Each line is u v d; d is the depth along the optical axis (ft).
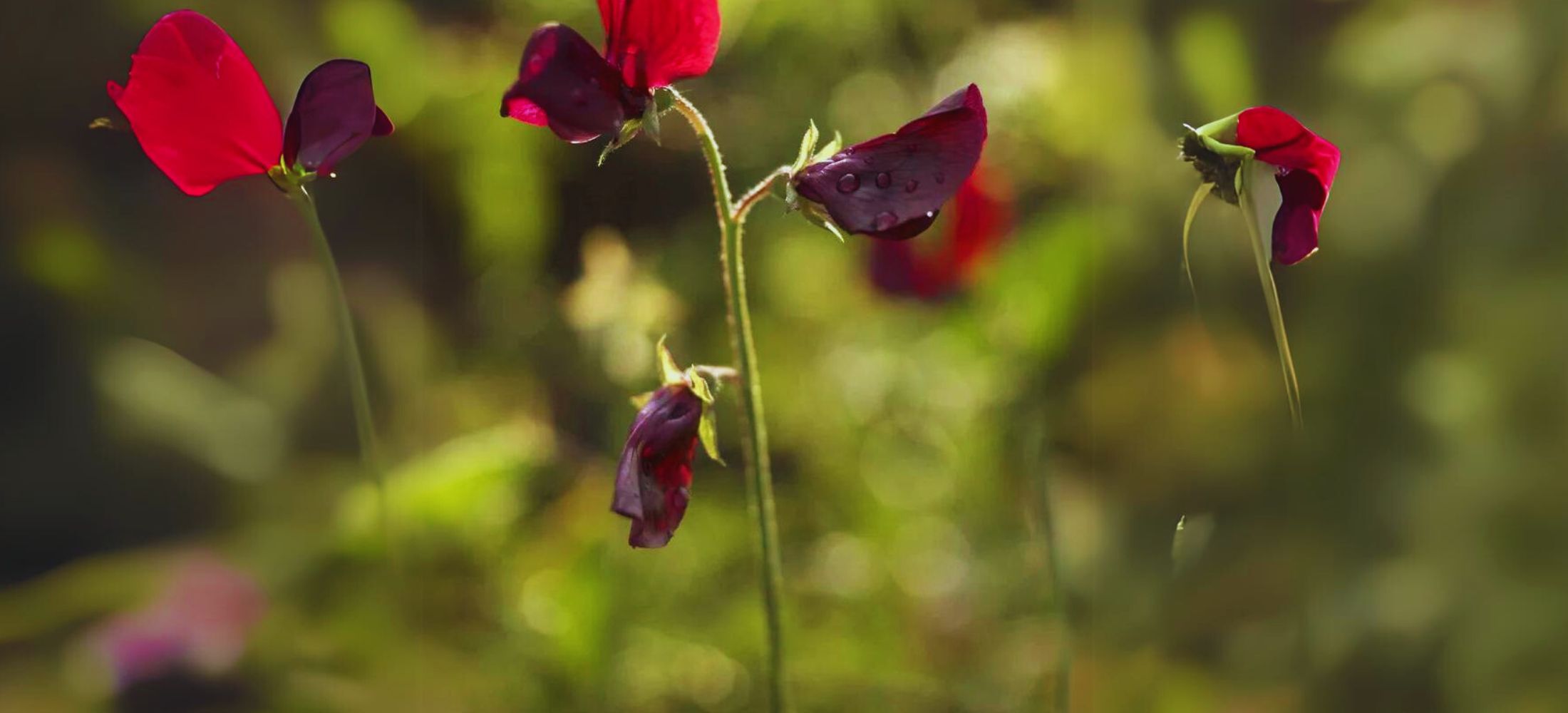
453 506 2.93
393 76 3.94
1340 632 2.15
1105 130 2.70
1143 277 2.56
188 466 3.53
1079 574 2.41
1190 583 2.24
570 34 1.84
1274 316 1.87
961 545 2.89
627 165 3.85
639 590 2.98
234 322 3.83
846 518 3.26
